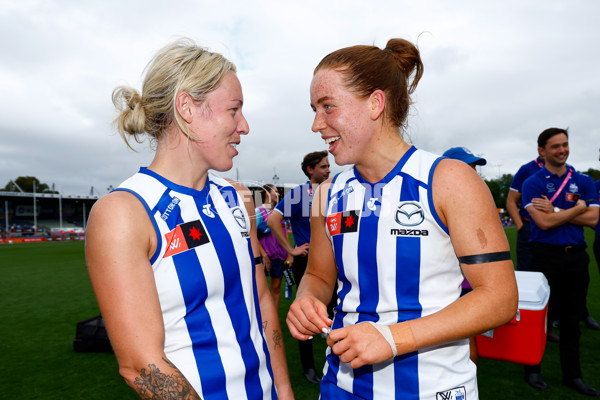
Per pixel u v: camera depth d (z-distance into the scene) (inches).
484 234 34.1
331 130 40.8
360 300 43.0
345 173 47.8
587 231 810.8
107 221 30.1
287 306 222.1
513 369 118.9
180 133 35.8
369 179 43.3
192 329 34.8
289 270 161.9
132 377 28.5
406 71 44.0
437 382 38.4
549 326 142.4
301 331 40.5
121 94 38.0
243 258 40.2
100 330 145.5
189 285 34.5
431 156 39.8
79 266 464.1
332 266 50.9
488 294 33.4
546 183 111.4
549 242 105.4
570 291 102.3
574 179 110.0
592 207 102.0
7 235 1640.0
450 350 39.4
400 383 39.5
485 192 35.7
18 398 106.1
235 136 37.3
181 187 36.7
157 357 28.7
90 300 252.2
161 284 33.5
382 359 31.9
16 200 2153.1
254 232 48.8
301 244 137.5
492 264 33.8
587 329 155.9
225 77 35.7
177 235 34.6
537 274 76.9
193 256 35.1
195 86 34.1
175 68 34.7
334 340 33.9
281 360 47.4
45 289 297.0
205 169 38.3
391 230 39.7
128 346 28.4
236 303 38.8
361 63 38.7
